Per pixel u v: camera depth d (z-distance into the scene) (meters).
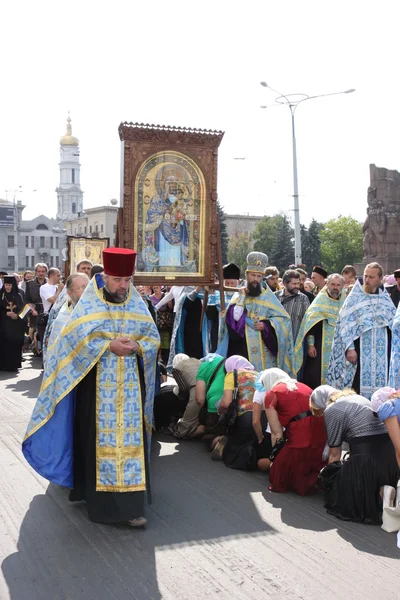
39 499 5.70
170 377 11.30
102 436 5.09
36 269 14.74
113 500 5.07
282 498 5.86
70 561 4.55
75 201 154.25
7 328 12.77
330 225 83.19
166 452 7.30
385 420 5.19
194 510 5.52
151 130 7.95
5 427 8.08
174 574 4.38
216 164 8.25
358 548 4.80
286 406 6.04
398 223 29.36
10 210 103.56
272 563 4.54
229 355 8.48
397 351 7.20
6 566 4.48
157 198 8.11
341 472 5.42
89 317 5.16
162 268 8.21
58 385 5.19
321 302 9.08
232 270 9.76
